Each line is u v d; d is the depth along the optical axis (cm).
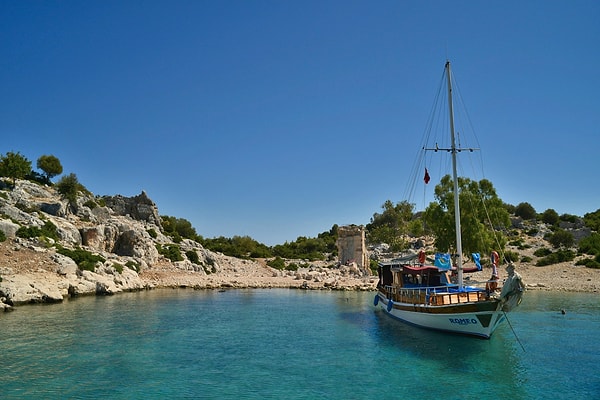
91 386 1769
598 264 7219
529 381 1905
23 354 2211
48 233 5341
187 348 2452
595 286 6047
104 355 2244
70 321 3072
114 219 7912
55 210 6638
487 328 2541
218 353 2359
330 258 10744
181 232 10819
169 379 1889
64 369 1984
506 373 2016
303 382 1880
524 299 4872
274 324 3259
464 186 5462
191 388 1780
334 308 4169
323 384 1856
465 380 1920
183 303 4278
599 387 1833
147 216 9112
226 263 8381
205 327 3078
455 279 4012
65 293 4222
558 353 2370
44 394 1659
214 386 1812
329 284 6203
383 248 10288
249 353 2370
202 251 8006
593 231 11131
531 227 11969
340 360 2241
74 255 5038
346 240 8231
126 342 2538
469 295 2881
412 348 2489
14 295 3622
